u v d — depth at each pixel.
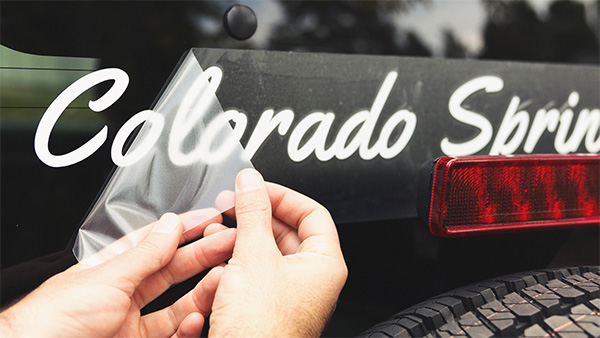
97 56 0.73
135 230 0.76
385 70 0.85
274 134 0.81
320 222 0.79
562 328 0.69
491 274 0.92
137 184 0.76
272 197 0.80
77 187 0.73
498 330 0.68
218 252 0.81
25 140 0.71
